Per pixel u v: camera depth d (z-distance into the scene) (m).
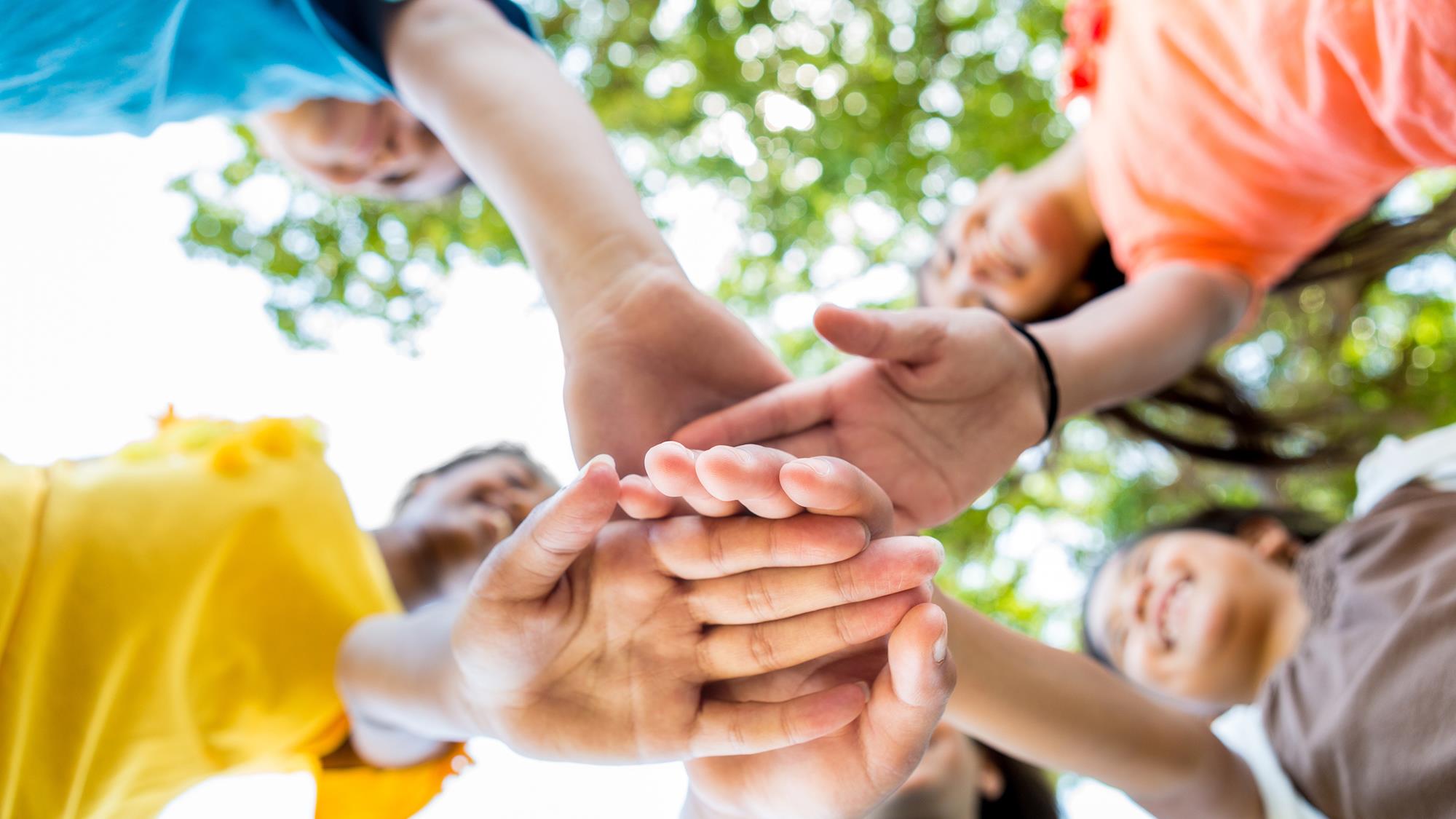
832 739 0.50
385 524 0.93
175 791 0.68
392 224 1.52
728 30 1.48
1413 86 0.53
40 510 0.66
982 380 0.56
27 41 0.53
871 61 1.52
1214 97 0.65
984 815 1.05
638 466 0.54
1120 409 1.04
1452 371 1.54
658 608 0.49
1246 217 0.67
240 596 0.69
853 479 0.46
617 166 0.59
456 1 0.62
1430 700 0.59
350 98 0.64
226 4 0.57
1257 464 1.06
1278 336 1.43
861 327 0.52
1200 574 0.87
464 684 0.55
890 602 0.48
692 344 0.55
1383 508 0.71
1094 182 0.76
